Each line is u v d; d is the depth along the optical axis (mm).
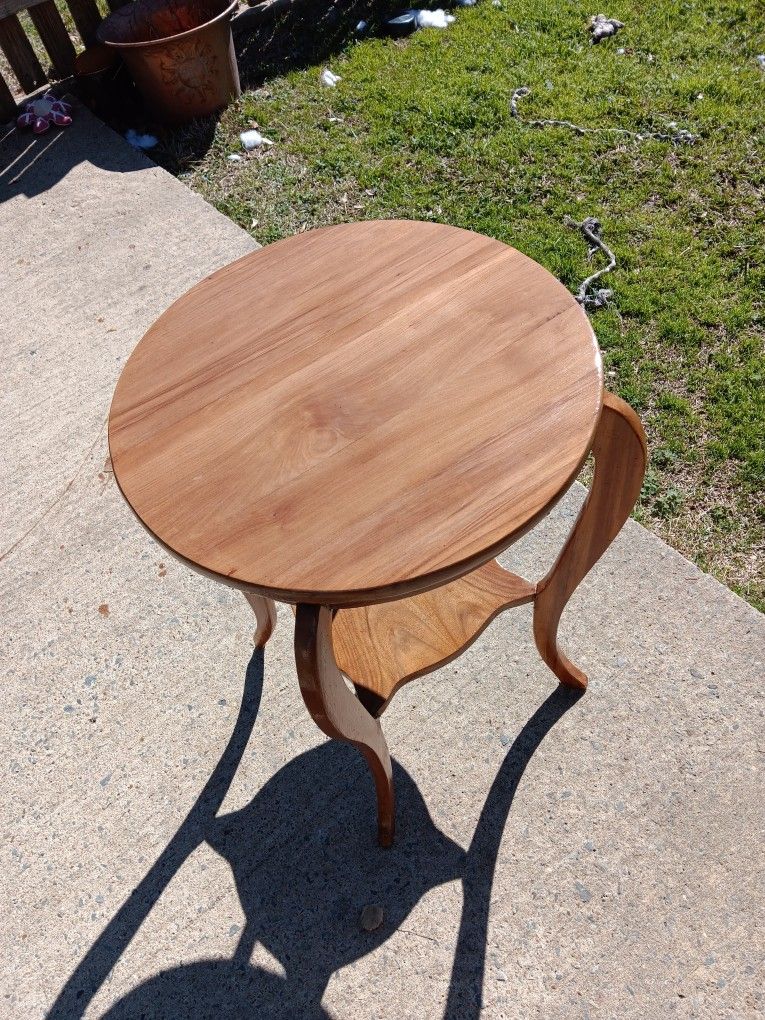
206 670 2293
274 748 2131
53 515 2709
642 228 3346
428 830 1955
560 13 4555
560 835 1910
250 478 1454
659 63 4145
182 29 4348
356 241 1871
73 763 2158
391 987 1751
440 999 1725
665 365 2855
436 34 4562
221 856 1974
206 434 1538
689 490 2525
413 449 1448
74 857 2008
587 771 1995
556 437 1424
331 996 1753
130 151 4125
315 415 1530
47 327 3342
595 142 3750
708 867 1826
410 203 3629
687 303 3031
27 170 4125
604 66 4164
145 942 1866
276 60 4605
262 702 2215
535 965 1745
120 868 1980
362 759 2092
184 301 1809
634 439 1480
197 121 4281
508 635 2248
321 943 1825
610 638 2199
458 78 4223
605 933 1768
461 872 1886
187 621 2396
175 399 1609
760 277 3080
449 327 1635
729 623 2184
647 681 2113
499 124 3941
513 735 2072
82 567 2559
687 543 2410
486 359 1564
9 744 2209
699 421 2676
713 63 4098
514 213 3494
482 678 2180
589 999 1693
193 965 1825
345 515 1374
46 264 3613
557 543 2432
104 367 3154
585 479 2580
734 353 2861
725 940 1732
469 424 1469
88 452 2877
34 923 1917
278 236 3580
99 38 4113
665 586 2273
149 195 3859
